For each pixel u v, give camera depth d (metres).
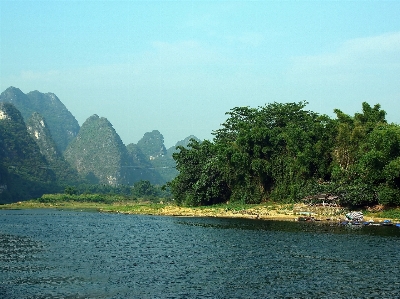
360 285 20.95
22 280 21.75
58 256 28.05
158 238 35.94
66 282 21.47
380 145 48.38
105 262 26.19
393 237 34.88
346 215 45.59
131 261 26.48
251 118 71.50
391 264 25.19
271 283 21.36
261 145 61.47
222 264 25.50
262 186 62.44
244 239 34.56
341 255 27.75
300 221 46.88
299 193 55.22
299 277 22.44
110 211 74.12
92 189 154.50
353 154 53.16
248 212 53.91
